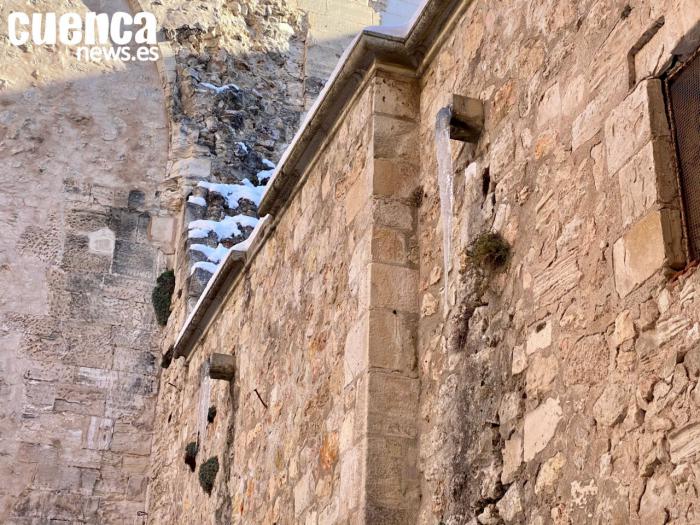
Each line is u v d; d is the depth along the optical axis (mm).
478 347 5234
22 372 14062
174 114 16188
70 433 13953
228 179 15875
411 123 6629
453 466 5262
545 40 5180
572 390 4324
